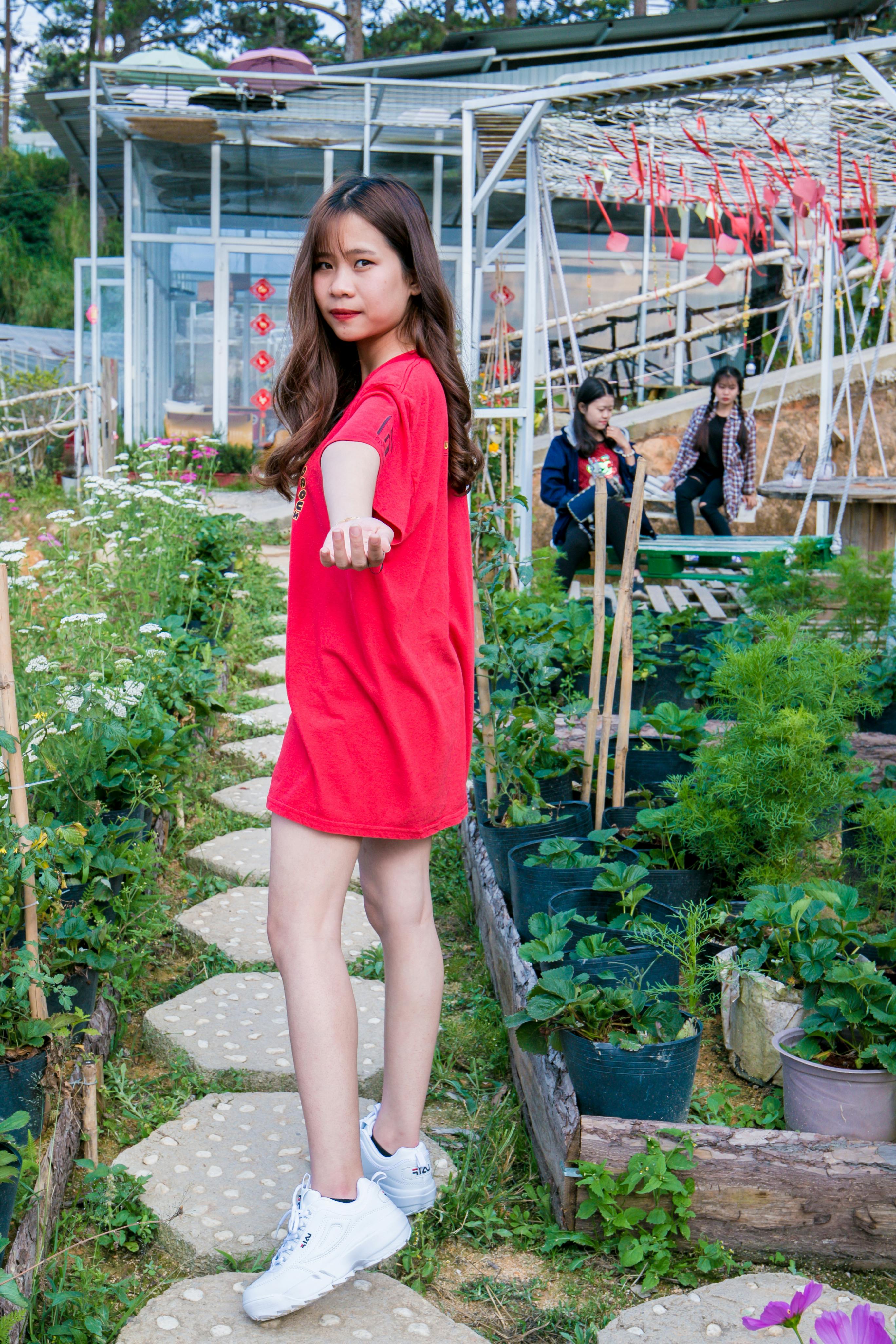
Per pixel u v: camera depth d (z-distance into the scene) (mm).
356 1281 1827
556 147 7324
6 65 35500
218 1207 2004
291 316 1780
